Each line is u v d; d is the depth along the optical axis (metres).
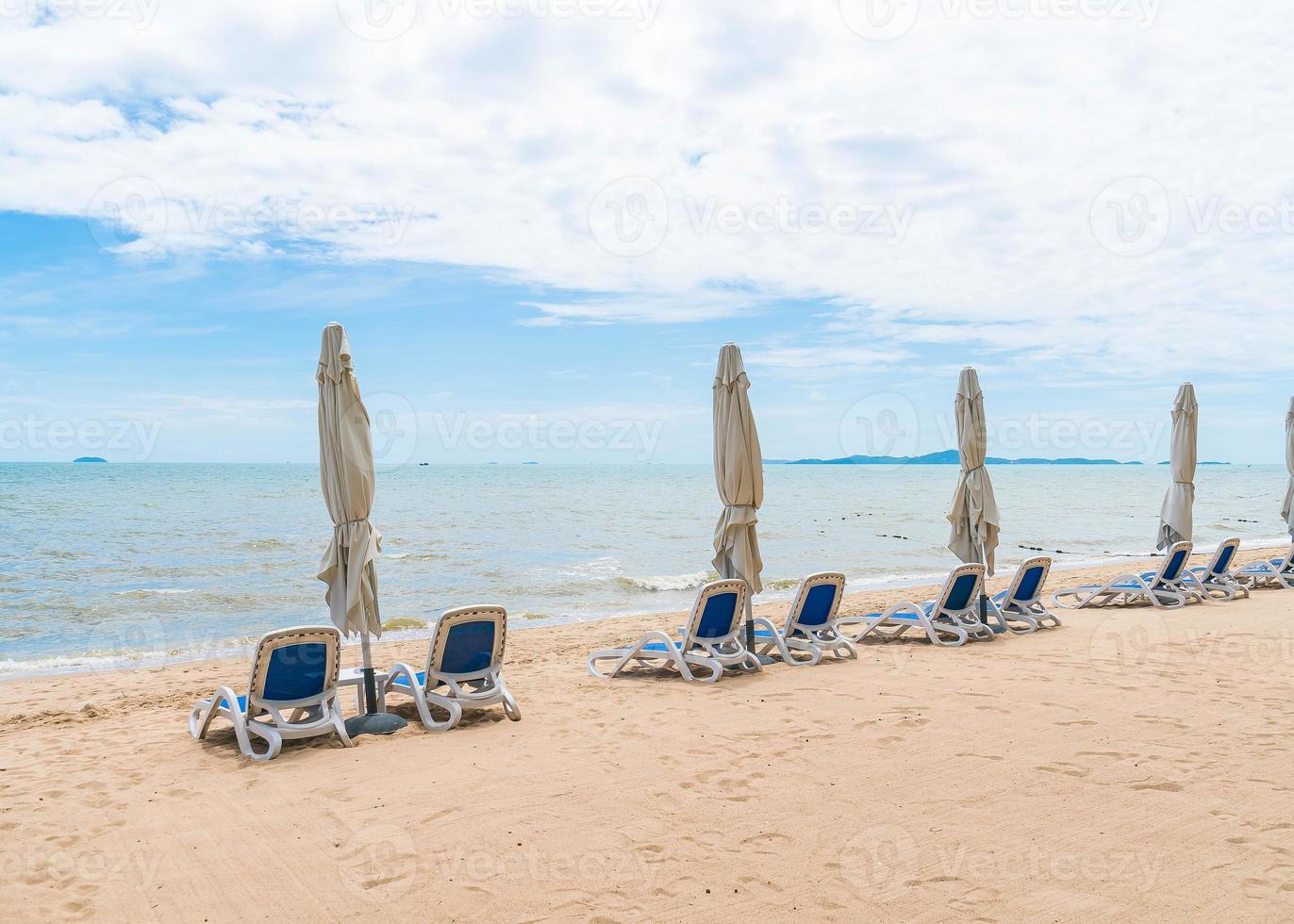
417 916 3.22
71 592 15.25
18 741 5.98
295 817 4.27
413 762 5.12
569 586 16.47
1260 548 21.78
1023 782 4.58
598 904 3.29
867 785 4.57
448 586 16.52
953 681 7.00
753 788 4.56
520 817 4.20
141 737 5.99
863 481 94.38
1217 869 3.49
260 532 25.92
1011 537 27.14
